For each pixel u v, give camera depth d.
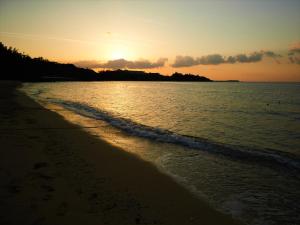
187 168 9.23
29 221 5.02
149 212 5.98
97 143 11.87
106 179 7.61
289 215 6.26
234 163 9.96
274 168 9.51
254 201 6.92
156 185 7.58
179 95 58.66
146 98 46.84
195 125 18.80
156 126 17.83
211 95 60.72
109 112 24.64
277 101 45.09
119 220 5.48
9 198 5.79
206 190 7.48
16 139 11.04
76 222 5.18
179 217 5.91
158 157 10.38
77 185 6.92
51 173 7.50
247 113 27.17
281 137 15.68
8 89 49.56
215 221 5.86
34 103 26.22
